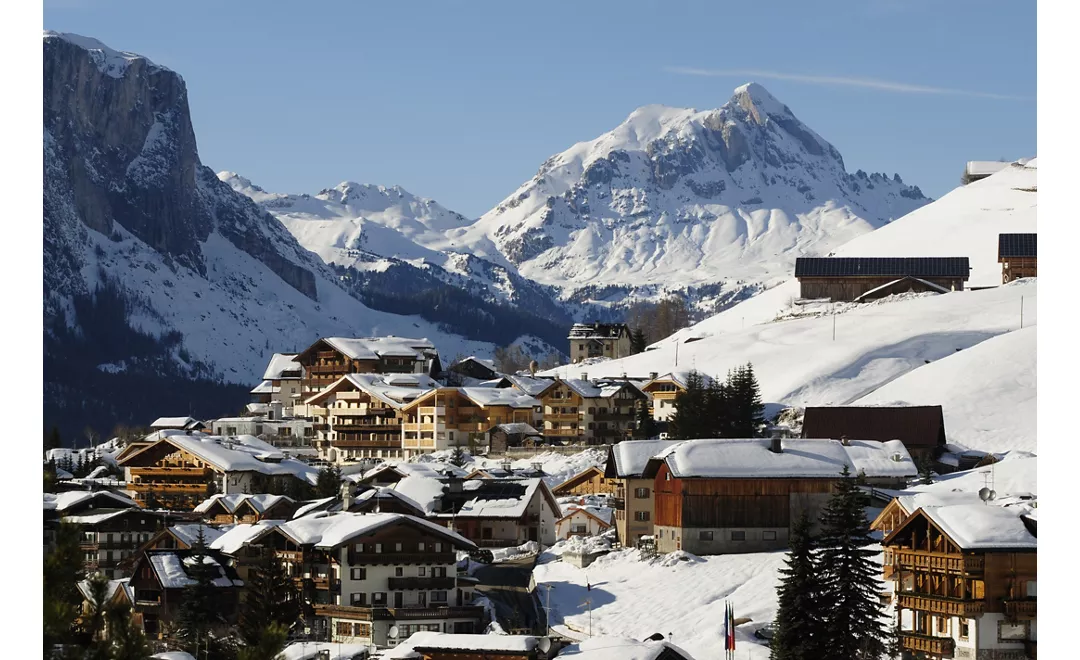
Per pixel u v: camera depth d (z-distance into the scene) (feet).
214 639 377.30
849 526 325.21
